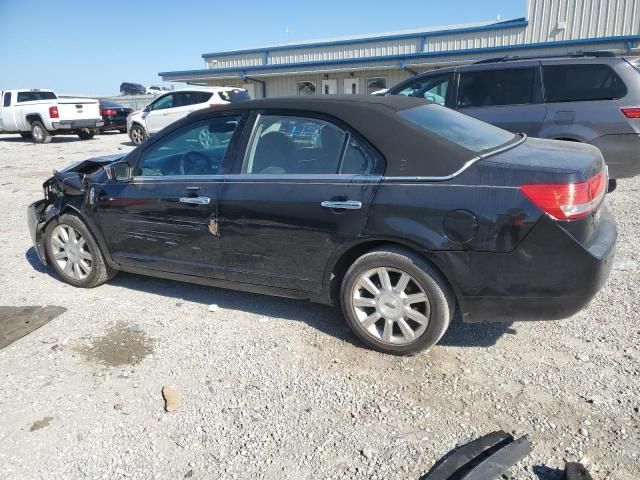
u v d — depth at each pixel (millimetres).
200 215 4191
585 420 2973
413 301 3543
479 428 2961
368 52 25125
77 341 4070
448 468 2607
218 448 2902
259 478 2689
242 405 3246
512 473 2602
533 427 2941
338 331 4090
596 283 3193
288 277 3959
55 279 5410
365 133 3641
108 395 3393
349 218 3586
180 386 3463
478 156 3414
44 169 13023
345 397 3279
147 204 4457
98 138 22406
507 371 3473
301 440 2932
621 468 2625
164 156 4492
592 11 20016
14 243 6719
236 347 3910
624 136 6938
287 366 3639
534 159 3383
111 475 2744
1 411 3256
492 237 3225
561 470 2619
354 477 2664
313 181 3746
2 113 20625
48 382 3541
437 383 3379
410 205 3398
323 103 3881
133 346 3975
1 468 2811
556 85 7250
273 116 4035
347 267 3830
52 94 21516
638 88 6883
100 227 4789
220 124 4262
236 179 4062
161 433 3035
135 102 40625
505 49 20578
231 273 4203
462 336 3941
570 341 3789
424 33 23328
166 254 4500
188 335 4113
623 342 3727
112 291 5043
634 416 2980
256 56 28719
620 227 6305
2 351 3947
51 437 3025
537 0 20875
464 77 7812
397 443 2873
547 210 3117
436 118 3893
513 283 3268
